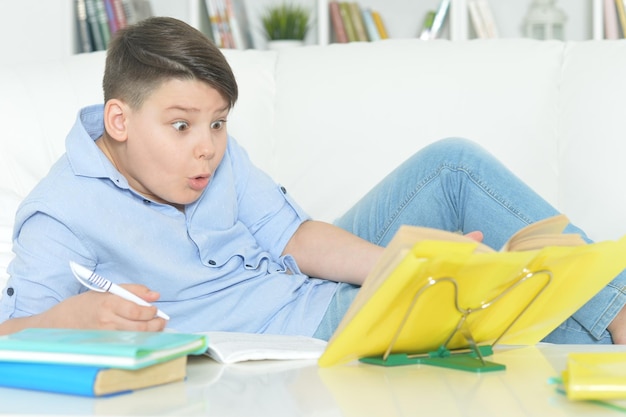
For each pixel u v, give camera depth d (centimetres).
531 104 200
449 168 153
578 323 142
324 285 157
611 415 76
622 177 193
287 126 206
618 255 108
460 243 92
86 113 148
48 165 201
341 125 203
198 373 98
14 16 317
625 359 91
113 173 142
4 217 189
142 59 136
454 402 81
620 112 196
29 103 204
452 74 203
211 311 149
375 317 95
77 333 95
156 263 145
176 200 142
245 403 81
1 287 170
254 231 164
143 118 137
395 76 204
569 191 196
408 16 343
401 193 160
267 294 152
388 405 80
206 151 138
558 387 86
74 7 324
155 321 111
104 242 140
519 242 104
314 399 83
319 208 201
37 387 86
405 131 200
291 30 333
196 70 133
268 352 107
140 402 81
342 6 338
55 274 133
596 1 317
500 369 100
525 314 111
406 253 90
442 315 102
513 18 337
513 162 198
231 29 332
